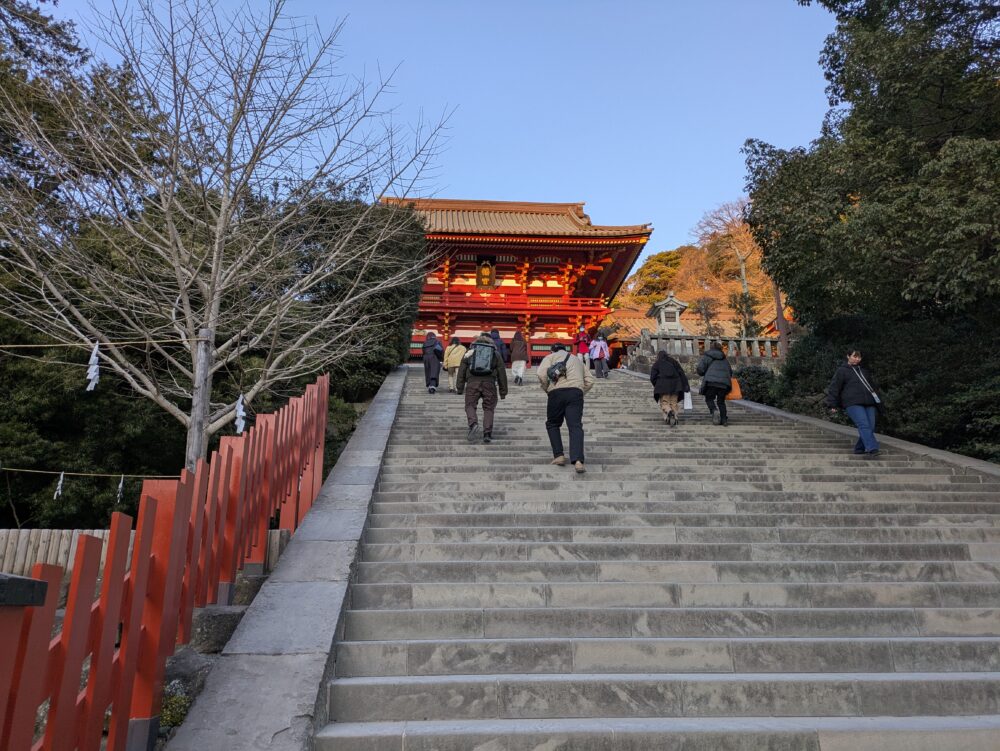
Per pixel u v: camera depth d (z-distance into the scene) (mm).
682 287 49312
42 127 6414
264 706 3004
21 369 8070
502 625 4164
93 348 5727
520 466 7742
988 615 4434
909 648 3961
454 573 4820
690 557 5305
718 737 3168
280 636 3590
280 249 7316
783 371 14562
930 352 10773
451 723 3303
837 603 4676
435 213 31125
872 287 10172
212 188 6992
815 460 8547
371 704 3396
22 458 7746
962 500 7172
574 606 4543
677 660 3865
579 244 26922
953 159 8500
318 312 8727
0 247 7113
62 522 8430
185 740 2781
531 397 13641
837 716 3496
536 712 3445
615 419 11422
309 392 6719
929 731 3236
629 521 6066
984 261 8281
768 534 5762
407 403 12758
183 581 3471
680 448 9148
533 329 28703
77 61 7555
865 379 8977
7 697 1771
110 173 6590
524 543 5285
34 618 1975
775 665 3881
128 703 2686
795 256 11000
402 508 6320
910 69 10125
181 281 6355
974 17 10234
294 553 4727
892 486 7473
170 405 6461
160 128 6535
